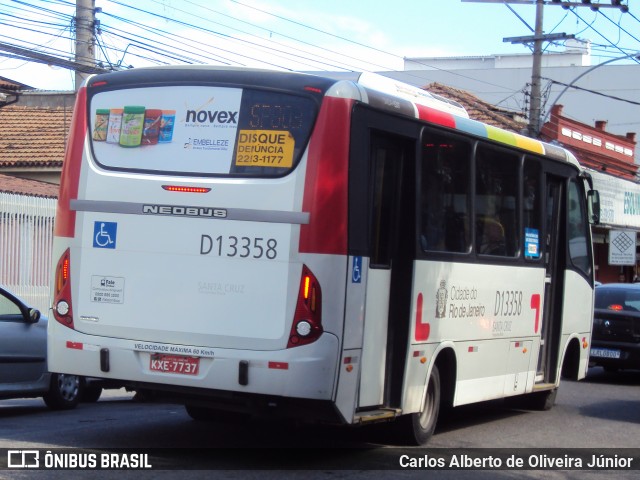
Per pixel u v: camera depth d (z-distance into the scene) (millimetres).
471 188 10164
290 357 7812
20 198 19672
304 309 7824
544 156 12109
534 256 11914
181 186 8211
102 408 12430
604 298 17828
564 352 13195
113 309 8367
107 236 8422
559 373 13070
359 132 8172
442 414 12695
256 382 7871
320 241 7863
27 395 11539
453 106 10727
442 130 9508
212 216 8109
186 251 8164
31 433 9539
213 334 8031
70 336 8508
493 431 11281
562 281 12945
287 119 8055
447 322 9727
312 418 8047
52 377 11852
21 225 19703
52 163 26375
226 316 8016
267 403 8023
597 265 40000
